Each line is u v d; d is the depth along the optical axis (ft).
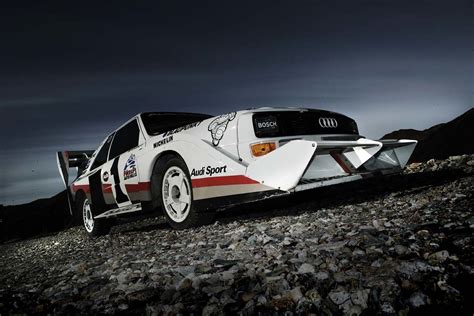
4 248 29.89
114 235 19.16
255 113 11.59
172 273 7.61
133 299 6.34
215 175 11.95
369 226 9.06
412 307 4.65
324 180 11.20
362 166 12.98
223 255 8.55
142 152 15.47
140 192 15.69
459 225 7.91
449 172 18.56
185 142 13.11
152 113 17.34
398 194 15.21
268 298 5.51
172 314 5.49
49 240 27.09
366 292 5.03
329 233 9.07
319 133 12.45
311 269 6.35
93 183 19.66
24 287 9.04
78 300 7.04
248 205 19.36
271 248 8.32
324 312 4.82
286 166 10.36
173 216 14.23
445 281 5.16
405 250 6.50
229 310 5.31
